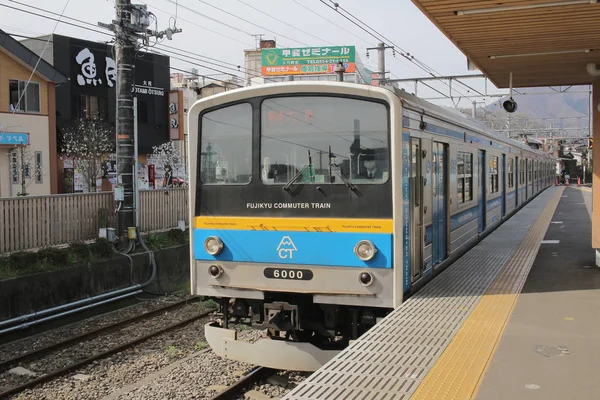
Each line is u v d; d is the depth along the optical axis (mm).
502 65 9219
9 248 11773
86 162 25516
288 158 6328
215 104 6648
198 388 6883
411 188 6430
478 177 11289
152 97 30703
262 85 6383
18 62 22844
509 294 6809
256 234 6414
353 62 31609
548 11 6305
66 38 26719
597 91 9180
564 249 10523
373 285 5969
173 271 14047
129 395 6746
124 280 12500
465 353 4730
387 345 4910
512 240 11727
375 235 5945
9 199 11742
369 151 6008
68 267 11258
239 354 6535
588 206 22359
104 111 28453
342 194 6086
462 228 9672
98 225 13773
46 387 7277
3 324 9609
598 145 9117
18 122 22859
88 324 10633
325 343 6602
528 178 24500
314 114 6227
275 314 6379
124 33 13500
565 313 5961
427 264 7375
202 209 6727
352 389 3982
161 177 30875
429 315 5812
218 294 6641
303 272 6223
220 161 6641
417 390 3971
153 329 10070
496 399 3820
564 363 4504
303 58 33719
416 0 5926
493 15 6469
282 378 6887
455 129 9000
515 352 4762
